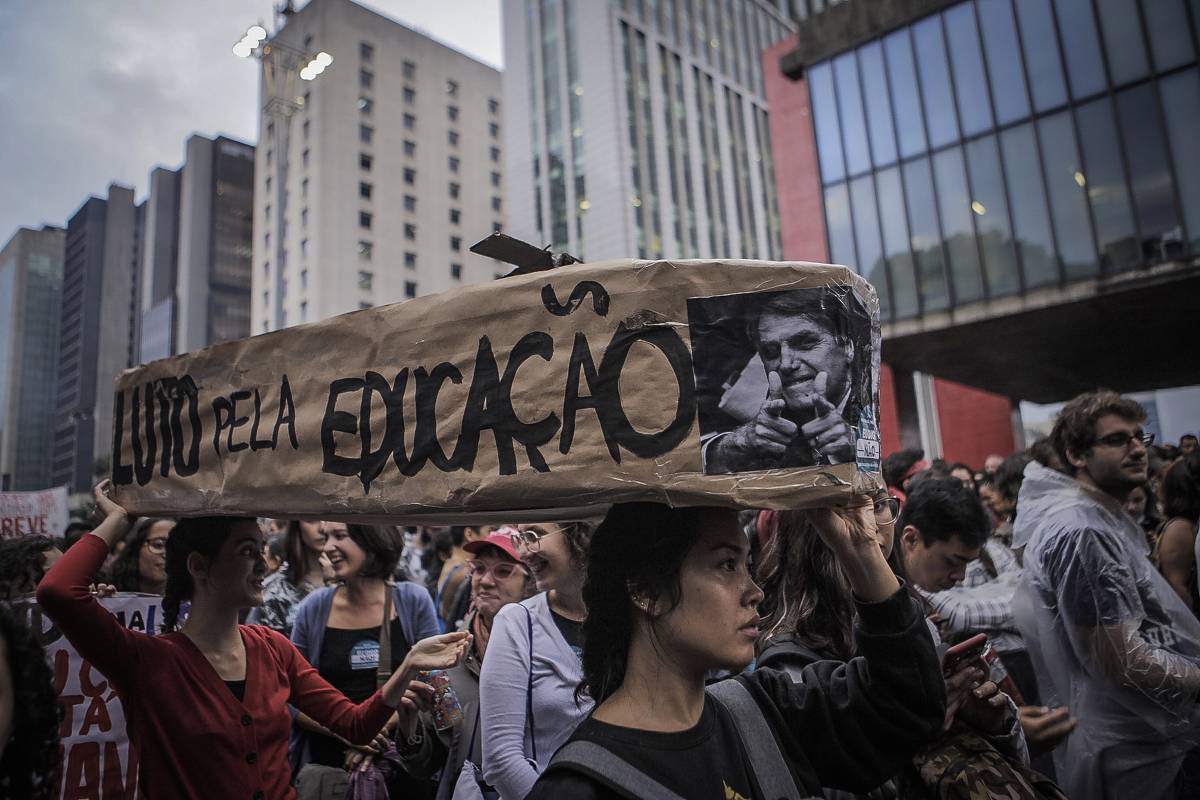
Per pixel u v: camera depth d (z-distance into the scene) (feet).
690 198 189.57
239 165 295.07
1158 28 42.68
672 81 193.26
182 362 6.21
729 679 5.03
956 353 55.62
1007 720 5.45
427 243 201.57
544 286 4.21
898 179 51.90
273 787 7.08
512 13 201.26
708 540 4.20
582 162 179.52
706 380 3.72
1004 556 12.48
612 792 3.76
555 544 7.83
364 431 4.84
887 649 4.64
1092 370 62.90
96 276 351.87
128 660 6.61
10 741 5.44
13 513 18.02
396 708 7.86
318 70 71.15
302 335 5.32
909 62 51.70
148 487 6.42
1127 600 8.24
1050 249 45.83
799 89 75.20
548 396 4.09
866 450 3.69
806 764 4.73
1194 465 11.25
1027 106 46.91
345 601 11.21
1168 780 7.99
